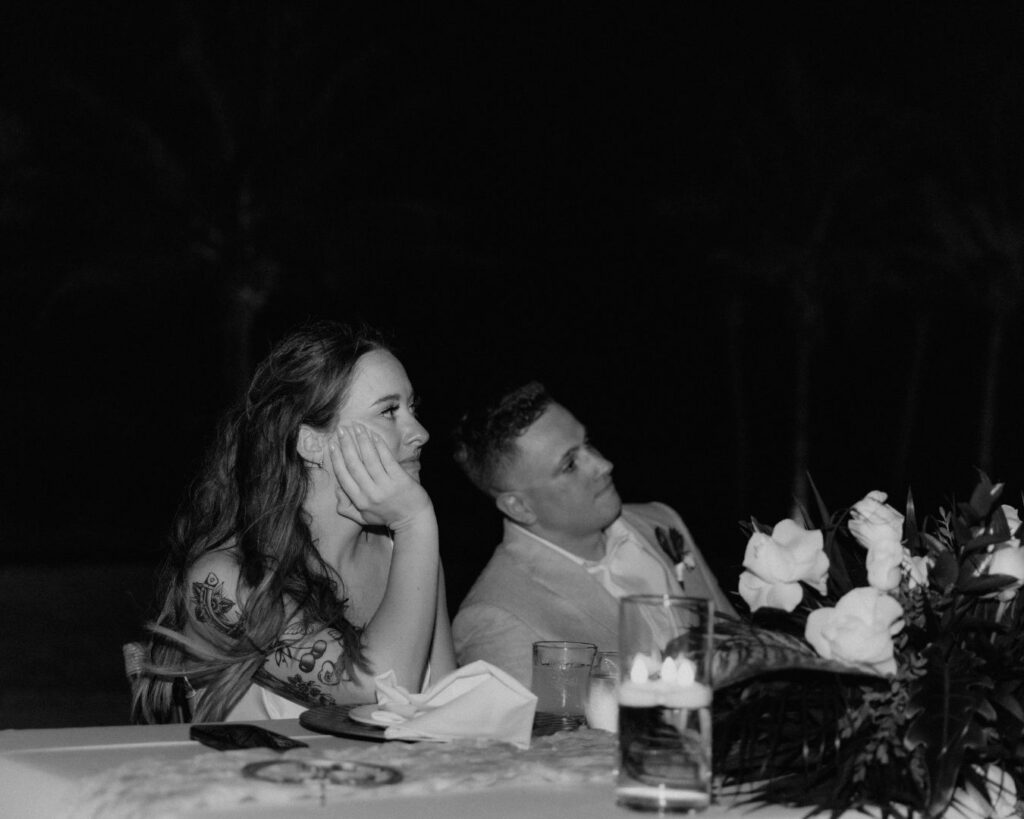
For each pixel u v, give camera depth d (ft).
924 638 6.77
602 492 12.82
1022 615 6.96
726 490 130.21
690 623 6.01
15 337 118.83
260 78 83.46
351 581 10.19
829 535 7.29
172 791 5.78
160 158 83.10
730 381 128.98
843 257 108.88
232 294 85.87
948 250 110.52
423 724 7.18
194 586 9.65
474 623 12.60
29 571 74.95
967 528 7.06
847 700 6.48
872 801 6.30
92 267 85.87
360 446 9.43
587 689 8.02
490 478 12.96
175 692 9.77
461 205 119.44
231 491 9.94
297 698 9.34
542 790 6.26
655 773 5.95
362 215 84.48
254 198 84.12
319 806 5.78
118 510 116.57
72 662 46.88
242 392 10.14
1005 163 108.68
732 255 109.09
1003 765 6.81
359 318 10.28
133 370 120.88
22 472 117.60
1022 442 135.03
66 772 6.42
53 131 82.94
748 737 6.59
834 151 106.22
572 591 12.74
